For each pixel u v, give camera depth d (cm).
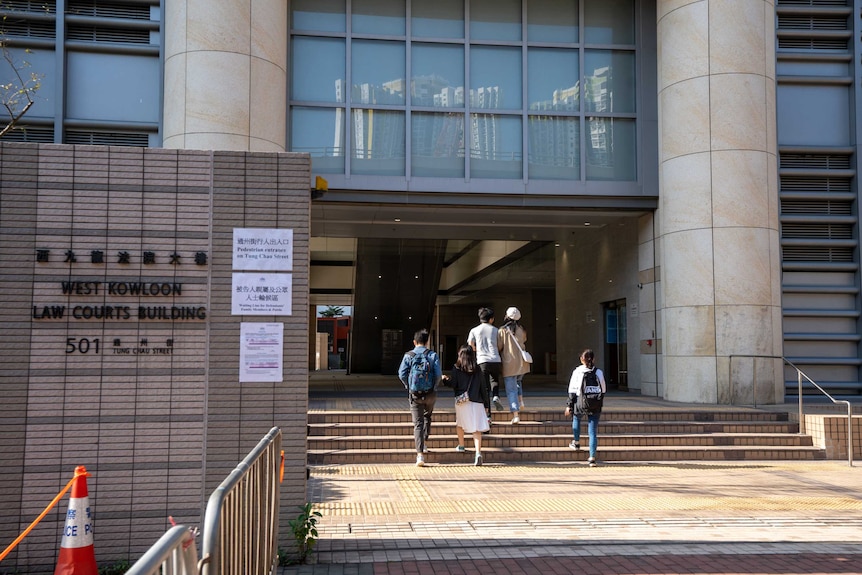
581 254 2020
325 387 1939
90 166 572
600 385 1027
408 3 1480
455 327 3706
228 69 1265
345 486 861
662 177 1491
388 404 1340
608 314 1864
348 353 3011
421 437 998
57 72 1322
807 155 1558
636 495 817
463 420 1013
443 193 1456
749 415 1216
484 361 1136
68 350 559
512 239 2022
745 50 1408
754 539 634
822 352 1535
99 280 566
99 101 1345
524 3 1511
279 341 585
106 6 1359
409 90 1463
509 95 1502
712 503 777
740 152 1391
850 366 1541
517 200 1490
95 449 555
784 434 1136
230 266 584
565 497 805
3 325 553
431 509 743
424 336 1008
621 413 1200
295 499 580
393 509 742
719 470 995
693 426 1163
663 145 1488
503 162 1486
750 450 1089
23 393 551
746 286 1373
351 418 1136
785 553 591
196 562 262
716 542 623
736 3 1411
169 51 1305
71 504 471
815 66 1570
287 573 538
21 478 545
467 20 1491
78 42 1335
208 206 585
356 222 1688
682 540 630
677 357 1421
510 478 918
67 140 1335
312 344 4734
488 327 1152
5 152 562
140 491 558
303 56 1447
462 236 1933
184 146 1255
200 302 578
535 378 3055
